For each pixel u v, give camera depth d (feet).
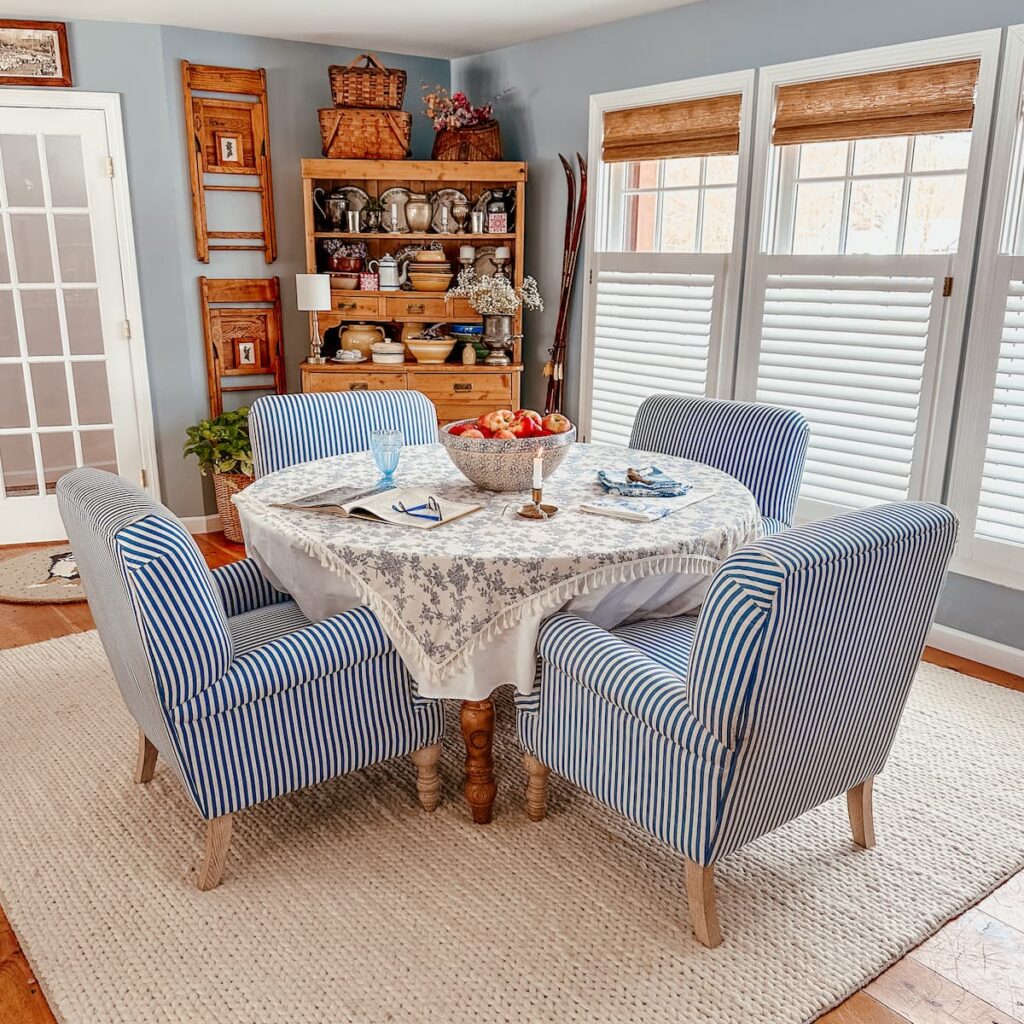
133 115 14.03
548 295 15.58
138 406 15.08
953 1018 5.71
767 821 6.09
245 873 6.98
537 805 7.57
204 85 14.29
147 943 6.24
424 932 6.34
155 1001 5.74
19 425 14.76
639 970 5.99
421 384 15.03
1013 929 6.48
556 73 14.61
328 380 14.94
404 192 15.30
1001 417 10.02
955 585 10.89
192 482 15.66
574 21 13.47
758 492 10.17
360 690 6.87
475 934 6.32
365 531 7.10
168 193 14.46
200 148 14.48
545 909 6.57
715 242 13.16
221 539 15.49
